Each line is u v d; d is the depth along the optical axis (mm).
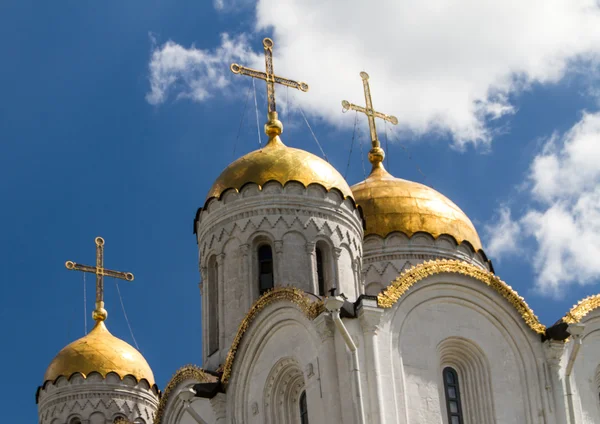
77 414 55219
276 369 40406
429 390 38219
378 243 51062
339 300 37594
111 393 55781
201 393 41938
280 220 45188
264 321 40969
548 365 40188
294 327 39875
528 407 39531
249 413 41062
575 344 39750
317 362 38156
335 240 45625
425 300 39531
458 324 39812
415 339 38750
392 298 38594
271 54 52625
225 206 46062
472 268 40438
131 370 56688
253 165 46562
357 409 36312
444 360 39750
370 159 56125
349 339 37094
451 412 39156
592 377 41031
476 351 39844
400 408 37250
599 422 40375
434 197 52594
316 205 45750
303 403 40000
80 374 55750
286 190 45656
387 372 37469
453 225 51906
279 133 50656
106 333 59094
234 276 45094
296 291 39625
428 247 51062
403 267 50656
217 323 45812
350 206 46719
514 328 40469
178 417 44219
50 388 55938
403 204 51719
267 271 45219
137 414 56000
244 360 41594
